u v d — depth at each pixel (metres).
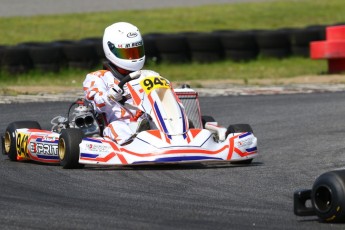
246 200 18.69
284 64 66.31
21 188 20.38
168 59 64.88
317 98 43.25
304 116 36.69
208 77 58.94
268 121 35.34
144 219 16.38
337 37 56.53
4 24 81.44
